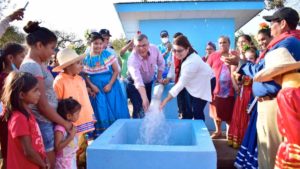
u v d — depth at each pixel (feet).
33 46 8.32
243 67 11.40
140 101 14.58
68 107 8.83
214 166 7.48
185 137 10.42
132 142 10.73
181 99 13.23
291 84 7.68
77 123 10.96
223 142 13.94
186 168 7.54
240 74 11.83
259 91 9.58
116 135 9.15
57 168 8.92
